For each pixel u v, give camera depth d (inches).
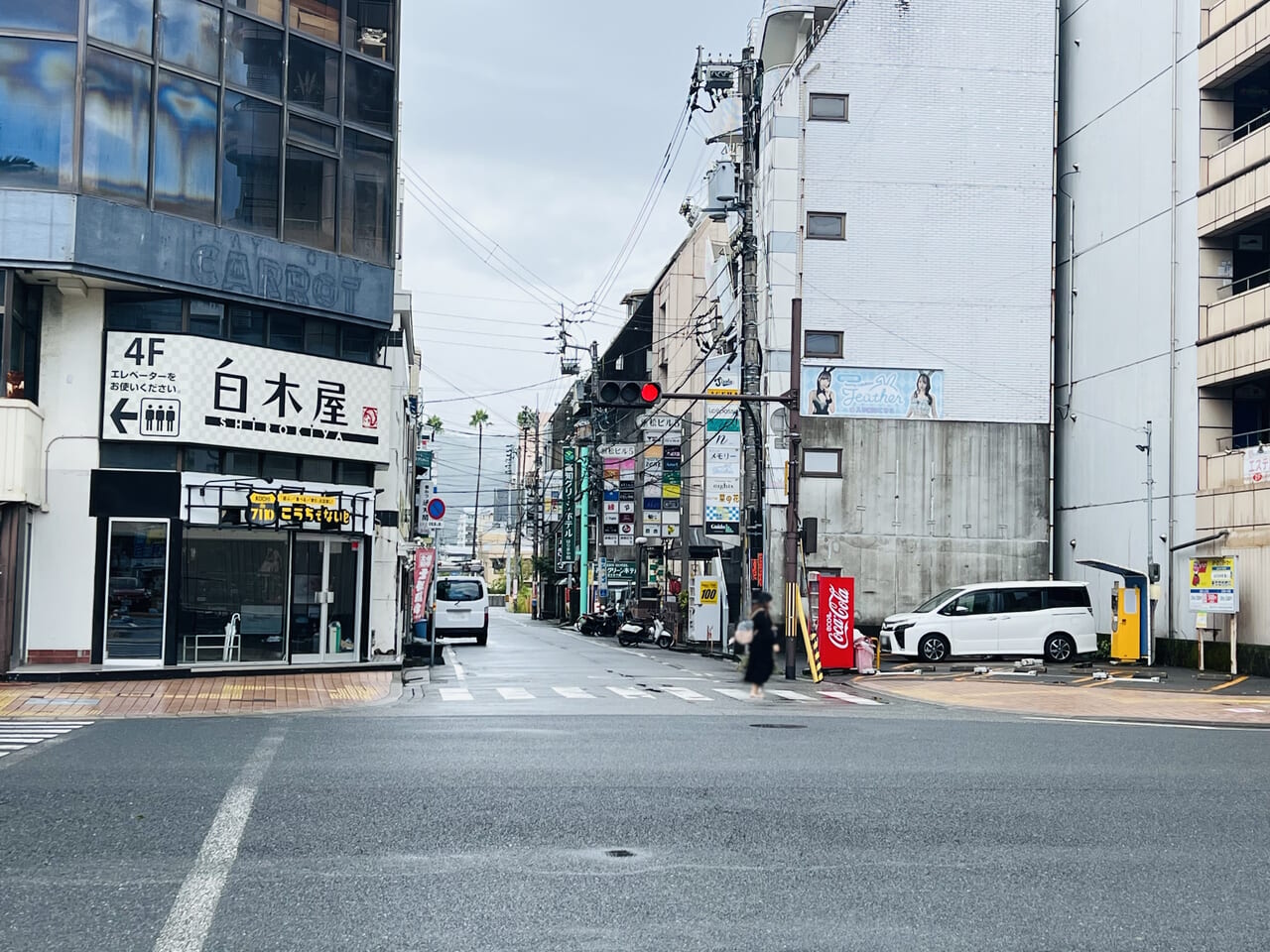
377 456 1050.7
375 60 1047.0
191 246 905.5
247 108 949.8
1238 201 1131.9
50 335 898.1
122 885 264.8
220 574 950.4
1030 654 1235.2
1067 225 1473.9
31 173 842.2
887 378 1460.4
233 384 943.0
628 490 2219.5
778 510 1434.5
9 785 390.6
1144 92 1312.7
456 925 236.7
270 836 315.6
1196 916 249.3
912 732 602.5
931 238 1478.8
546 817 344.8
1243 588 1097.4
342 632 1026.1
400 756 470.9
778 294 1460.4
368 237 1037.8
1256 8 1106.7
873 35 1491.1
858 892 266.2
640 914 245.8
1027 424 1467.8
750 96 1266.0
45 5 847.7
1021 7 1497.3
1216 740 589.3
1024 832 334.6
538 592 3476.9
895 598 1439.5
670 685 929.5
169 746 501.0
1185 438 1216.8
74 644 890.7
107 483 900.6
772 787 403.5
